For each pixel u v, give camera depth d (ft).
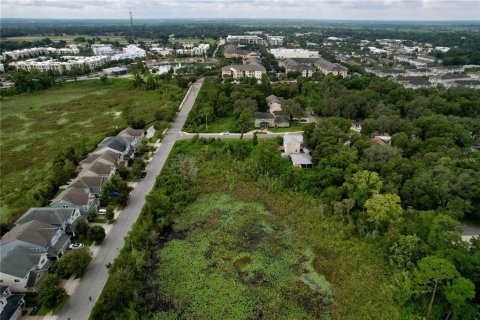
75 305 171.42
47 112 498.28
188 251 220.02
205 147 361.71
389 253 204.54
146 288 189.67
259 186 294.05
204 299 183.62
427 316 168.96
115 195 265.75
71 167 298.35
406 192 249.75
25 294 177.06
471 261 169.27
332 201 249.55
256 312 176.55
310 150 352.49
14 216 241.96
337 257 212.84
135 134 373.61
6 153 352.90
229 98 497.87
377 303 178.29
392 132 378.73
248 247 224.74
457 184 245.04
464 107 433.48
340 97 469.98
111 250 211.61
